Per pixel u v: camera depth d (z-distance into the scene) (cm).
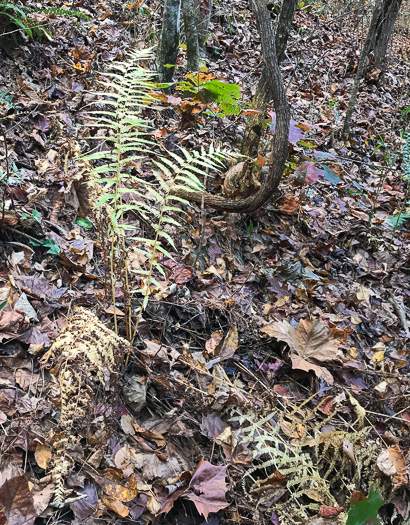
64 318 196
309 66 602
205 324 226
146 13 467
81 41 379
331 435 190
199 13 451
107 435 161
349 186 416
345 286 308
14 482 132
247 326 234
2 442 150
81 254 225
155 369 192
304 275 290
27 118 277
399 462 184
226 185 285
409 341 284
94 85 335
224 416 191
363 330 277
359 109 577
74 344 139
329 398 213
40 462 150
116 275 218
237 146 361
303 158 317
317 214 356
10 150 252
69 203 246
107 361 146
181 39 448
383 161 490
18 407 161
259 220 310
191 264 255
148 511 154
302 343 230
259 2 228
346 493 186
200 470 162
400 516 188
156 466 163
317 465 189
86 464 154
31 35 318
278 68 235
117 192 166
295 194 364
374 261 348
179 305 222
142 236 254
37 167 256
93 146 285
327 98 557
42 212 236
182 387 187
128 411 176
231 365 215
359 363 240
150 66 376
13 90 295
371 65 655
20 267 207
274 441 183
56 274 216
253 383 211
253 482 175
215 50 508
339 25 786
